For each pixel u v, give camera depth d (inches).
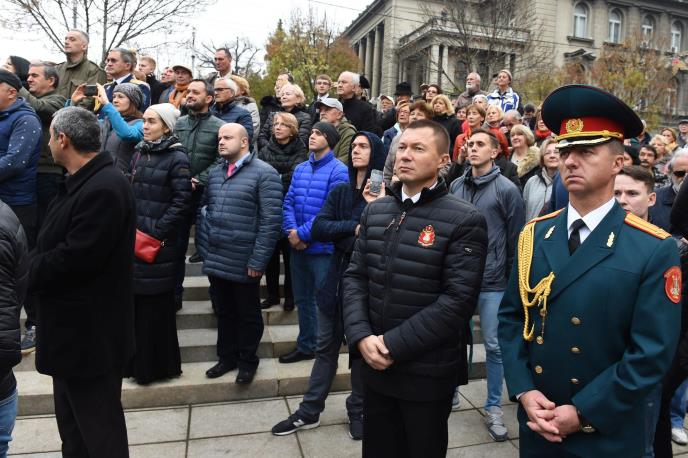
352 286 90.1
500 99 318.3
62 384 95.6
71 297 89.5
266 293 192.9
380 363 80.0
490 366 129.0
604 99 63.8
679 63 990.4
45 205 166.9
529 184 167.3
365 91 300.7
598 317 63.4
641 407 65.5
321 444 120.0
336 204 125.1
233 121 193.0
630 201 96.0
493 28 860.6
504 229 131.3
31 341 146.3
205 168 170.7
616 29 1348.4
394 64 1350.9
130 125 156.9
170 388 136.9
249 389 141.9
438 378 81.0
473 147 131.8
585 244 65.8
